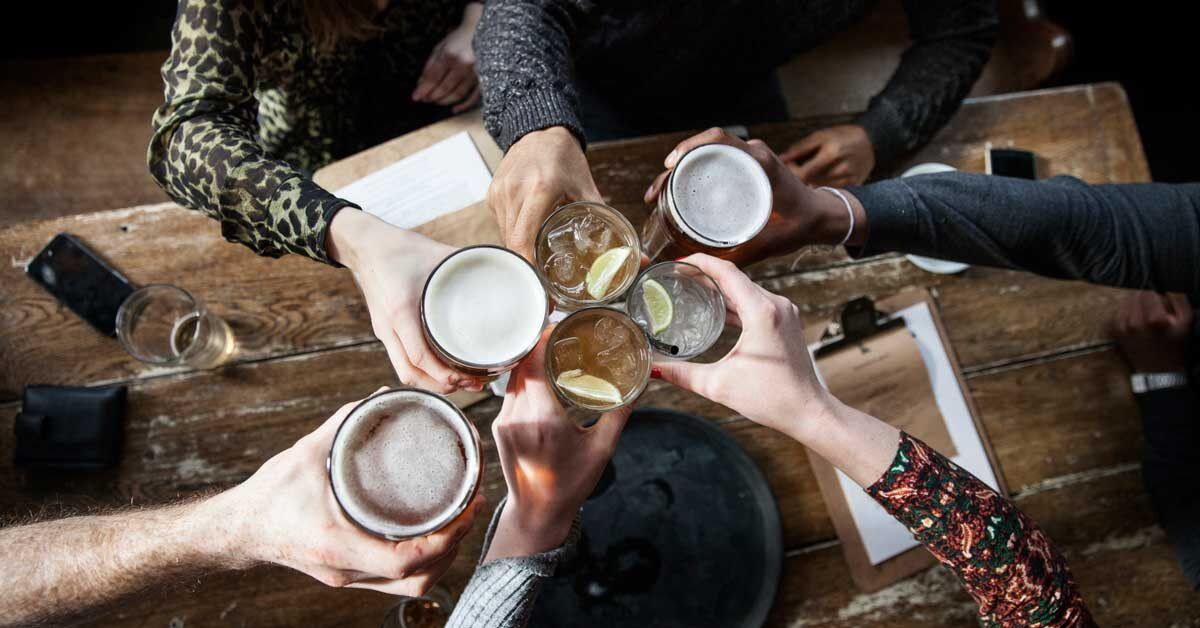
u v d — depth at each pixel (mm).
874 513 1454
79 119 1900
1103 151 1701
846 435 979
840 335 1521
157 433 1362
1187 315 1515
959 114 1680
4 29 2340
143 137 1921
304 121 1640
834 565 1435
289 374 1406
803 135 1639
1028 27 1961
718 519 1397
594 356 995
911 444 1008
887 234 1249
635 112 1920
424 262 1006
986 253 1283
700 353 1051
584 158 1178
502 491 1389
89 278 1382
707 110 1944
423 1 1569
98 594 987
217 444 1372
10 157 1868
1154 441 1521
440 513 815
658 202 1236
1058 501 1513
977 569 1006
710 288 1067
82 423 1311
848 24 1631
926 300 1567
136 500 1340
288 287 1431
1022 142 1686
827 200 1231
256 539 870
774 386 956
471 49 1629
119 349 1385
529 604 944
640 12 1499
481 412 1399
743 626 1340
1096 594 1459
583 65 1738
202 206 1132
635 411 1414
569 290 1090
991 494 1015
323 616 1324
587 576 1351
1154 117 2797
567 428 907
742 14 1517
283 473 874
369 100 1710
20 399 1354
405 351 1028
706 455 1427
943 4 1579
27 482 1328
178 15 1167
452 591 1343
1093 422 1561
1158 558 1485
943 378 1531
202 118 1133
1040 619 1009
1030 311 1598
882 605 1423
